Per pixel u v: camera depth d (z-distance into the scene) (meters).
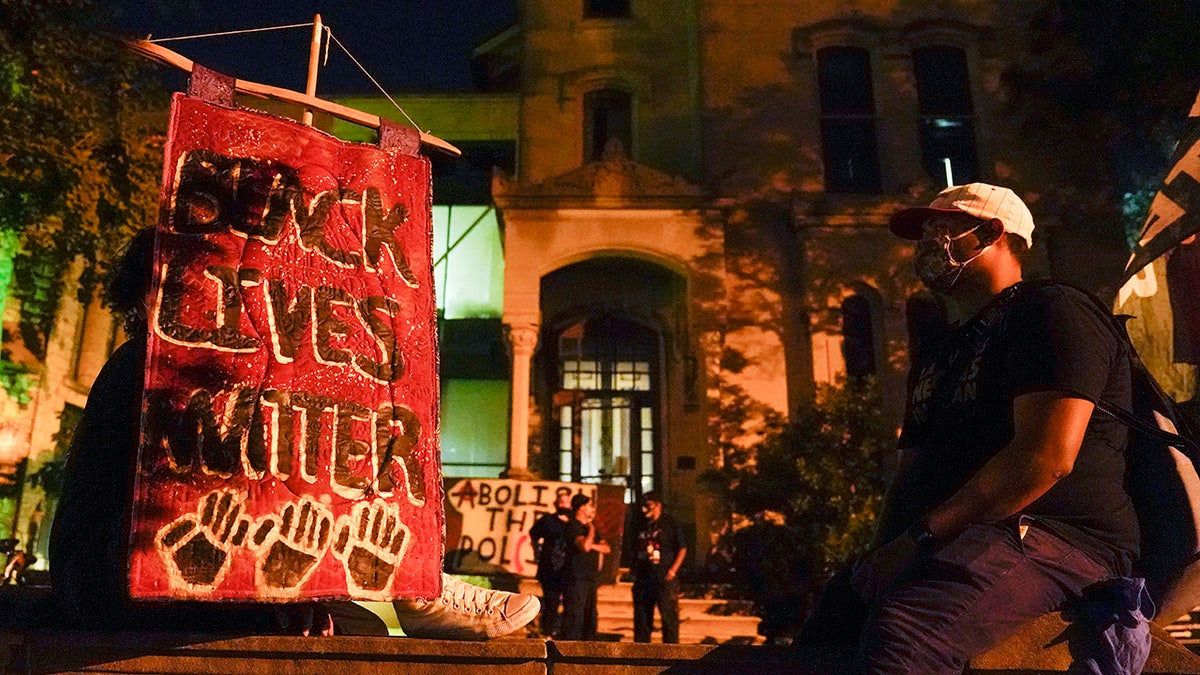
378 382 2.68
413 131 3.09
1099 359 2.14
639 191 15.45
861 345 15.65
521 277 14.96
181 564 2.25
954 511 2.15
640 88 17.81
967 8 17.77
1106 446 2.28
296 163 2.82
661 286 16.80
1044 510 2.24
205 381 2.43
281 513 2.40
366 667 2.36
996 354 2.35
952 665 2.11
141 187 10.12
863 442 12.62
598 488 13.23
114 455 2.51
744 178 16.66
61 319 14.95
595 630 10.06
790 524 12.34
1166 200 3.39
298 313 2.63
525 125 17.61
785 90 17.20
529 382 15.12
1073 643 2.18
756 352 15.59
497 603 2.71
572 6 18.33
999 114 17.09
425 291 2.90
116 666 2.36
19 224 9.61
